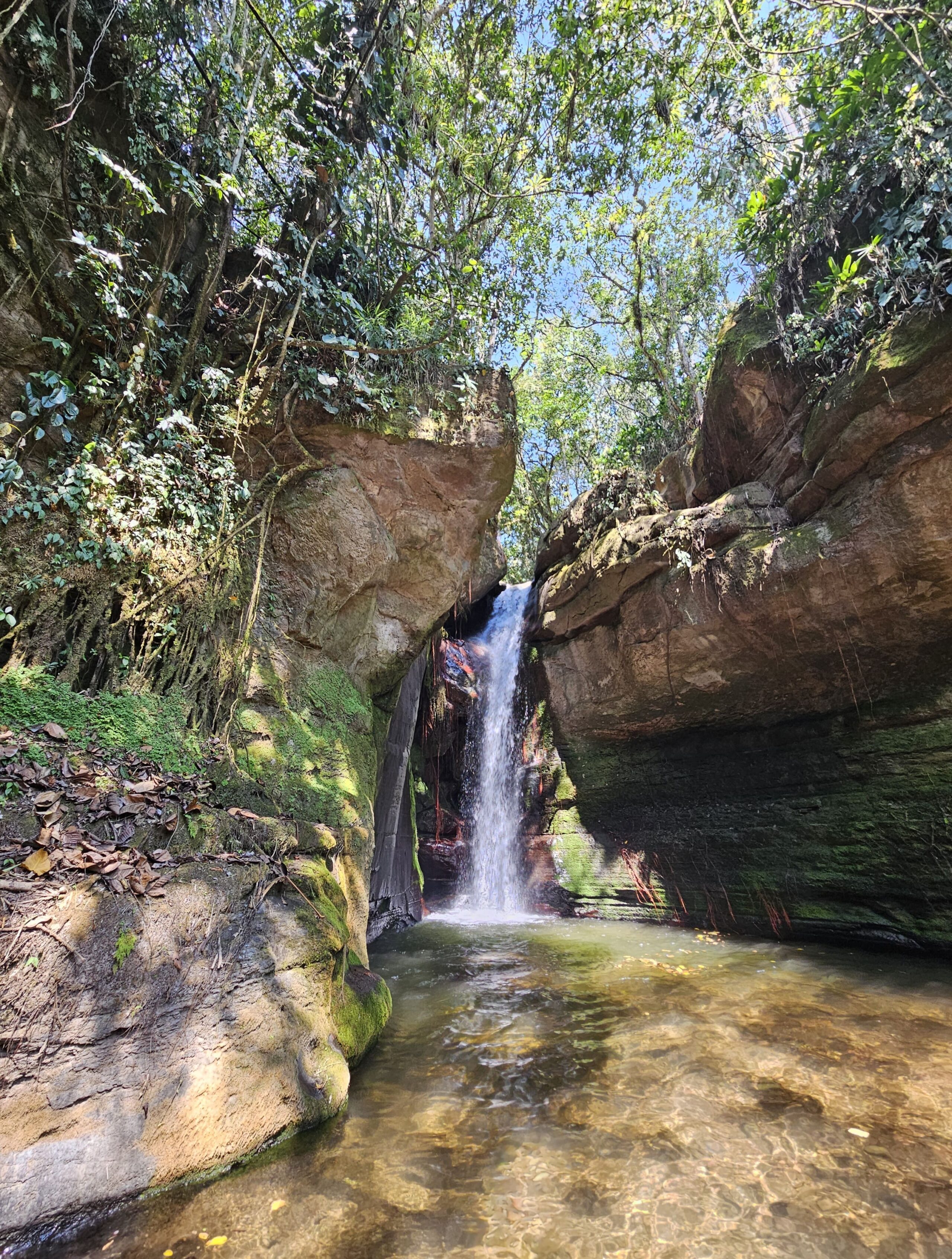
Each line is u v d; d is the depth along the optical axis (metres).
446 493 7.35
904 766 7.02
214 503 5.49
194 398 5.50
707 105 7.92
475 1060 4.18
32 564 4.13
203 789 4.24
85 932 2.72
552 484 19.20
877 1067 3.91
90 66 4.75
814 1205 2.59
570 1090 3.71
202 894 3.28
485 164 8.62
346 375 6.27
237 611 5.59
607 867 10.88
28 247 4.21
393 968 6.86
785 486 7.46
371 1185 2.74
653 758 10.41
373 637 7.57
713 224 11.25
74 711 4.02
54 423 4.12
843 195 6.87
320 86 6.05
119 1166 2.51
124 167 5.03
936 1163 2.86
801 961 6.83
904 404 5.76
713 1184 2.74
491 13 7.64
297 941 3.75
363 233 7.22
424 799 12.90
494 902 12.64
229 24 5.47
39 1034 2.47
